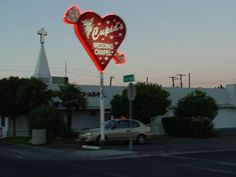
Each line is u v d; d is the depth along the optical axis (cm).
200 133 3559
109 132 2775
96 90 4153
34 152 2420
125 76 2300
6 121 4172
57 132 3344
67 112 3650
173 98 4616
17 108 3694
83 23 2589
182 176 1401
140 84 3625
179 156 2059
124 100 3531
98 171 1551
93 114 4200
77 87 3791
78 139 2873
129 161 1880
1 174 1494
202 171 1522
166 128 3838
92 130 2798
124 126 2836
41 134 2994
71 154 2216
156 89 3625
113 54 2681
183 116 3922
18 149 2666
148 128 2908
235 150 2336
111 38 2675
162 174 1452
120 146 2662
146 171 1535
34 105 3572
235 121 5188
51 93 3638
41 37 4384
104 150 2328
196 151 2286
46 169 1634
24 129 4034
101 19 2642
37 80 3625
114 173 1491
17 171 1580
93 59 2627
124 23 2717
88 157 2094
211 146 2542
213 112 3903
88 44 2603
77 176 1423
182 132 3669
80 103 3584
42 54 4369
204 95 3938
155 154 2156
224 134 3931
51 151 2425
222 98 5103
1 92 3666
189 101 3891
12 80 3722
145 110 3484
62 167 1698
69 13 2570
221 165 1695
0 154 2433
